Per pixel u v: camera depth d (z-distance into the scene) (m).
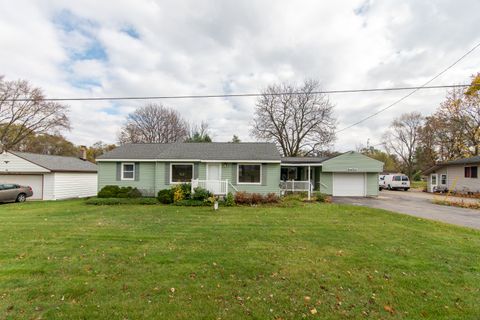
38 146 38.97
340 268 4.80
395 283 4.16
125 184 17.67
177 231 7.73
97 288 3.92
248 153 17.84
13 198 16.86
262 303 3.52
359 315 3.24
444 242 6.62
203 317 3.17
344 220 9.73
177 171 17.33
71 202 15.92
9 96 30.39
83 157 26.78
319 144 33.41
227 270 4.66
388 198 20.12
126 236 7.09
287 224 8.90
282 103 33.97
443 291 3.89
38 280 4.19
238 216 10.54
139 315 3.20
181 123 42.84
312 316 3.22
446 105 31.45
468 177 24.02
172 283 4.11
